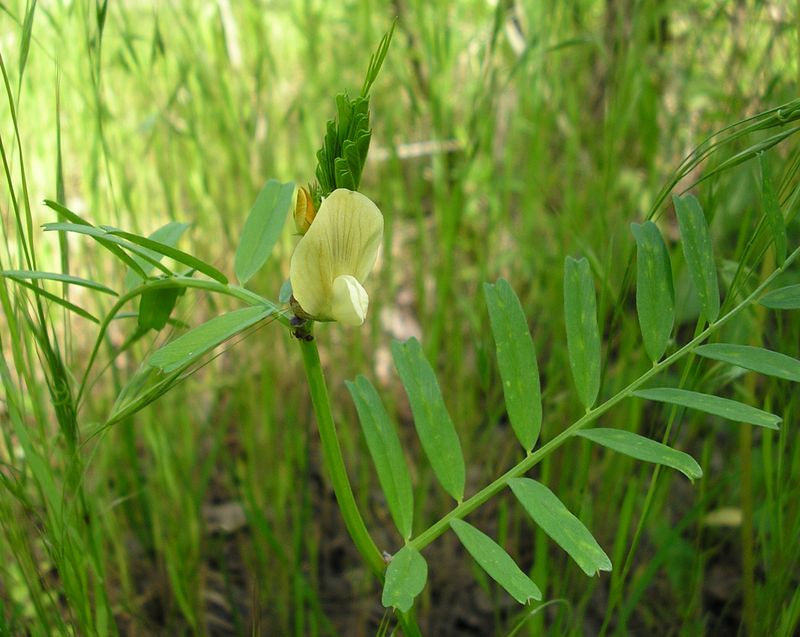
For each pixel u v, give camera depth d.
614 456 0.19
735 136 0.11
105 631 0.14
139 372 0.13
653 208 0.12
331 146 0.09
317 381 0.10
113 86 0.23
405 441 0.24
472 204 0.25
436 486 0.23
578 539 0.09
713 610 0.19
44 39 0.20
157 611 0.20
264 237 0.12
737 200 0.17
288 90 0.29
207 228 0.23
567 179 0.24
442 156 0.24
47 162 0.20
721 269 0.15
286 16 0.29
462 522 0.10
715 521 0.18
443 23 0.23
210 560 0.21
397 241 0.28
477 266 0.25
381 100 0.27
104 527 0.19
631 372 0.18
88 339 0.22
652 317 0.11
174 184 0.22
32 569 0.14
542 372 0.22
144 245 0.10
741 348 0.10
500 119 0.27
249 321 0.10
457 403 0.22
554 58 0.23
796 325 0.15
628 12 0.23
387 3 0.26
